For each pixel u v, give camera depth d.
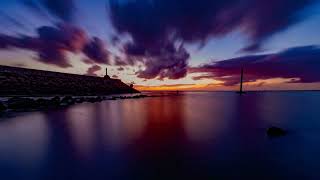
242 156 8.28
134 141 10.71
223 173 6.61
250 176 6.36
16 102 25.98
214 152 8.81
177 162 7.54
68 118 18.91
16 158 7.97
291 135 12.25
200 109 29.59
